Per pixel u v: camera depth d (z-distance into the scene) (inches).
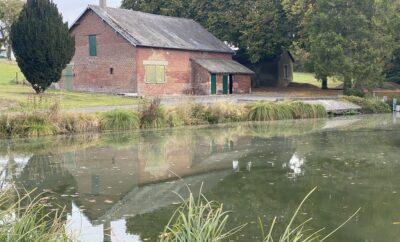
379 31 1321.4
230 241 274.5
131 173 461.1
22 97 911.0
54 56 975.0
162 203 356.2
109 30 1231.5
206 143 655.8
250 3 1572.3
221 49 1443.2
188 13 1653.5
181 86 1316.4
